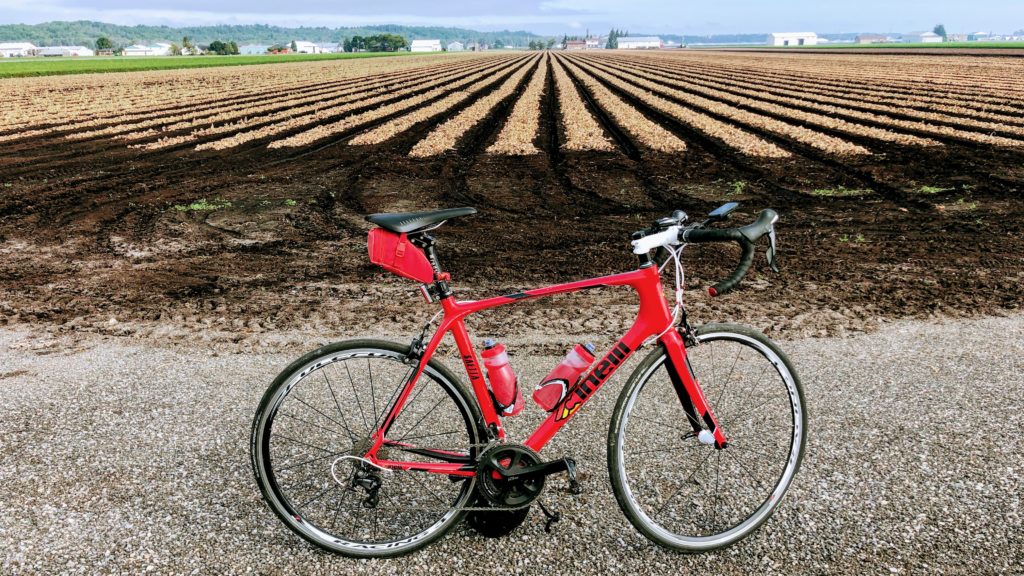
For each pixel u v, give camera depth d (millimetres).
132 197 11016
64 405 3785
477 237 8195
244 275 6598
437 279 2357
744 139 16438
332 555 2592
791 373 2592
